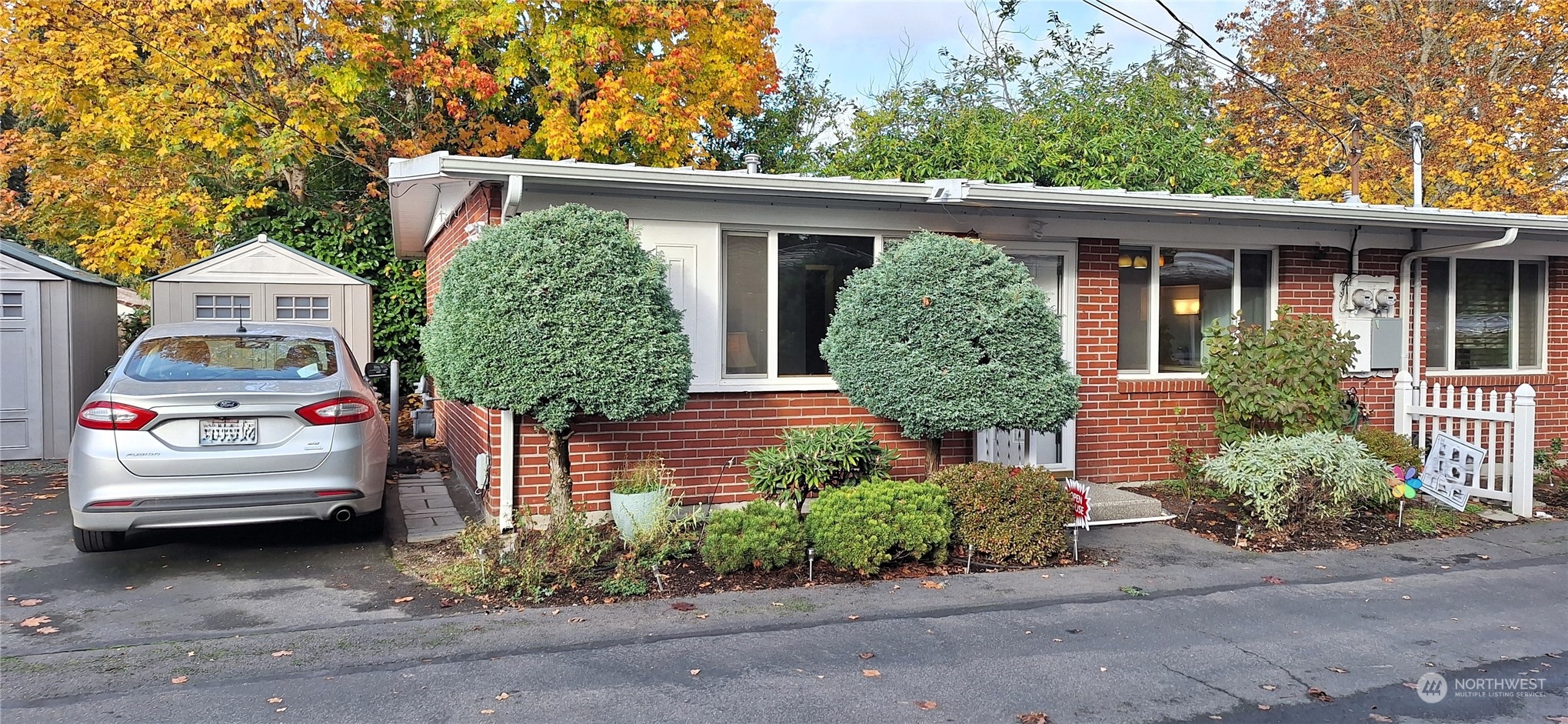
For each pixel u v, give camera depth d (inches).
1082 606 221.5
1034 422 271.6
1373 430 338.6
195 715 156.1
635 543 248.8
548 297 241.1
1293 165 802.2
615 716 157.1
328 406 246.8
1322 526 298.8
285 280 500.1
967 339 267.6
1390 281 389.1
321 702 161.8
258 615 210.8
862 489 249.9
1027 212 323.9
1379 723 160.2
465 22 586.9
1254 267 381.1
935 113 699.4
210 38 585.6
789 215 306.7
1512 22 693.3
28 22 570.3
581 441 290.7
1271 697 170.1
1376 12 769.6
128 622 205.6
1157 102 674.8
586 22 596.1
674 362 250.8
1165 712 162.6
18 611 213.2
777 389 311.9
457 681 171.5
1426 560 270.2
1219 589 238.1
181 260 712.4
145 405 231.6
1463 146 698.2
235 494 235.6
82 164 685.3
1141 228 350.9
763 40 671.1
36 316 425.4
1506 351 430.6
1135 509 314.3
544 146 649.0
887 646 191.9
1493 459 336.5
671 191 283.3
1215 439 366.0
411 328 603.2
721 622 206.4
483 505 310.2
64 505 328.8
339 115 600.4
